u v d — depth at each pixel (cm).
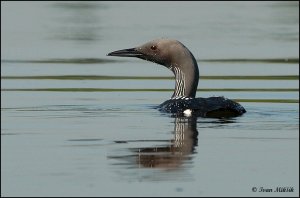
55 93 1611
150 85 1762
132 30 2709
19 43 2461
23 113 1329
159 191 823
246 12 3278
